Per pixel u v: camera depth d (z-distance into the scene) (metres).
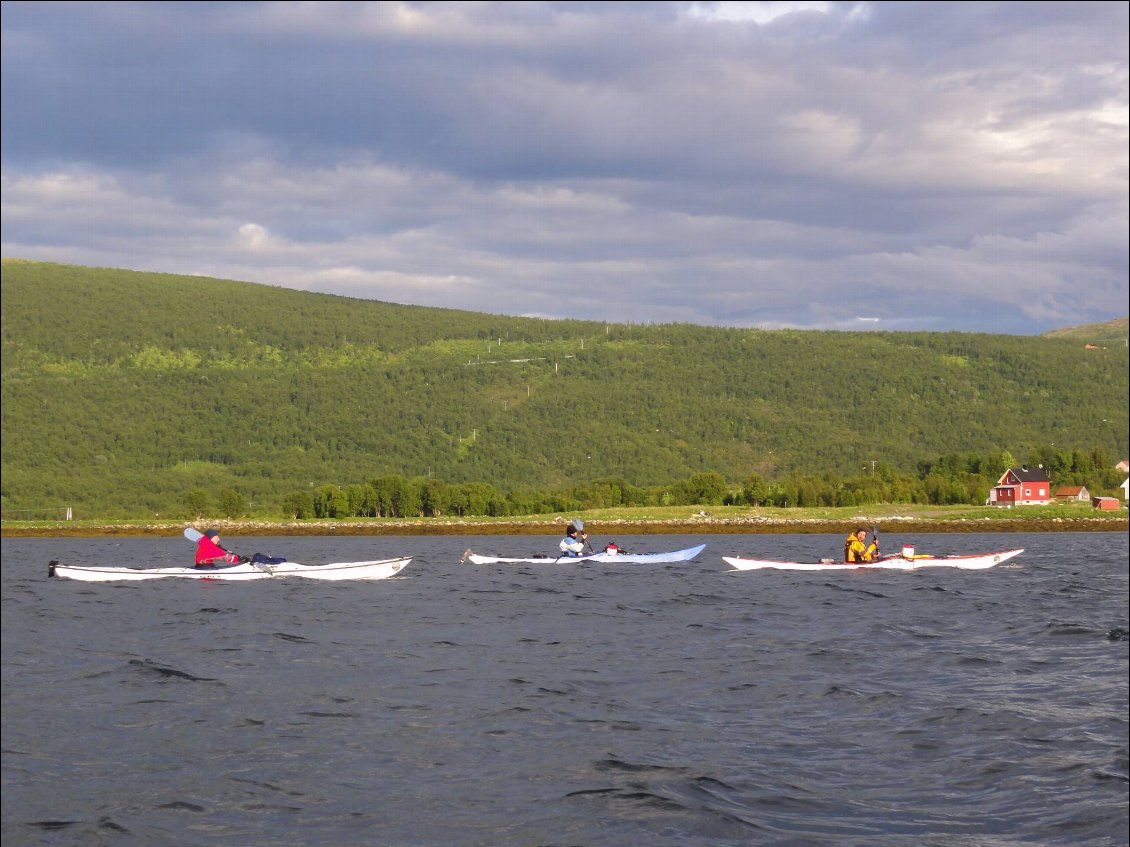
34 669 26.00
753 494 160.88
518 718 20.23
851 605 39.09
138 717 20.72
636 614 36.66
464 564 64.19
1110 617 34.97
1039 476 157.88
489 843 14.12
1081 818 14.34
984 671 24.45
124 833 14.63
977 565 57.22
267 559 51.81
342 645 29.69
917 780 16.14
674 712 20.56
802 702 21.27
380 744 18.58
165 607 39.94
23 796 16.05
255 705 21.69
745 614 36.41
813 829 14.27
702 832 14.26
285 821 15.01
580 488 167.00
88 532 154.75
